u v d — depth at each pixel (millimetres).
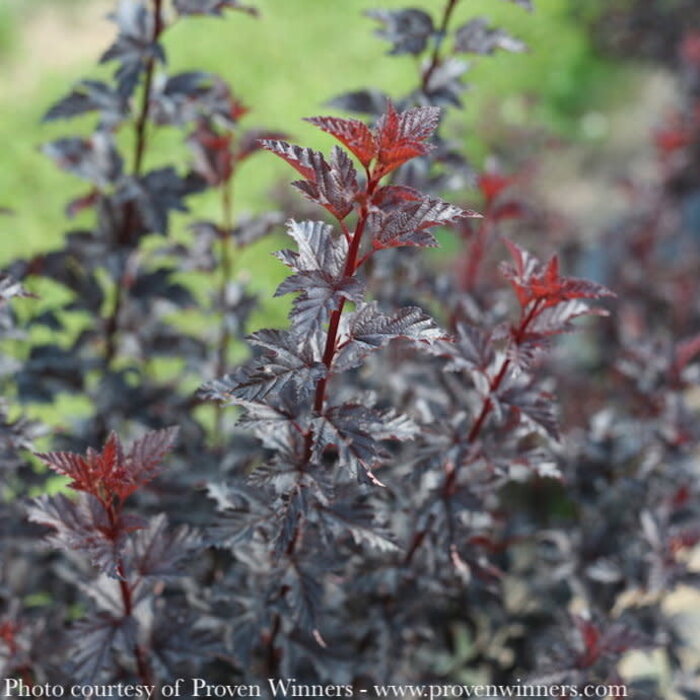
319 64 11008
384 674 3615
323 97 10469
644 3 11953
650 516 4164
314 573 2973
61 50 10867
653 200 7043
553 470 3102
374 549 3537
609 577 4211
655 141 6980
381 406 3754
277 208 7363
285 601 3064
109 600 3012
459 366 3047
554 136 8508
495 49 3848
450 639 4270
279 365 2514
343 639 3475
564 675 3395
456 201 6988
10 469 3500
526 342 2938
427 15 3932
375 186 2387
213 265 4430
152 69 3980
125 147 9109
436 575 3537
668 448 4539
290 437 2809
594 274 7277
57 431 4172
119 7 3945
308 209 6055
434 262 7840
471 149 9227
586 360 6539
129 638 2838
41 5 11500
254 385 2469
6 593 3725
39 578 4051
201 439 4387
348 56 11211
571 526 4664
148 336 4434
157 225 3996
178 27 11195
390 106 2262
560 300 2852
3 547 3682
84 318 7262
